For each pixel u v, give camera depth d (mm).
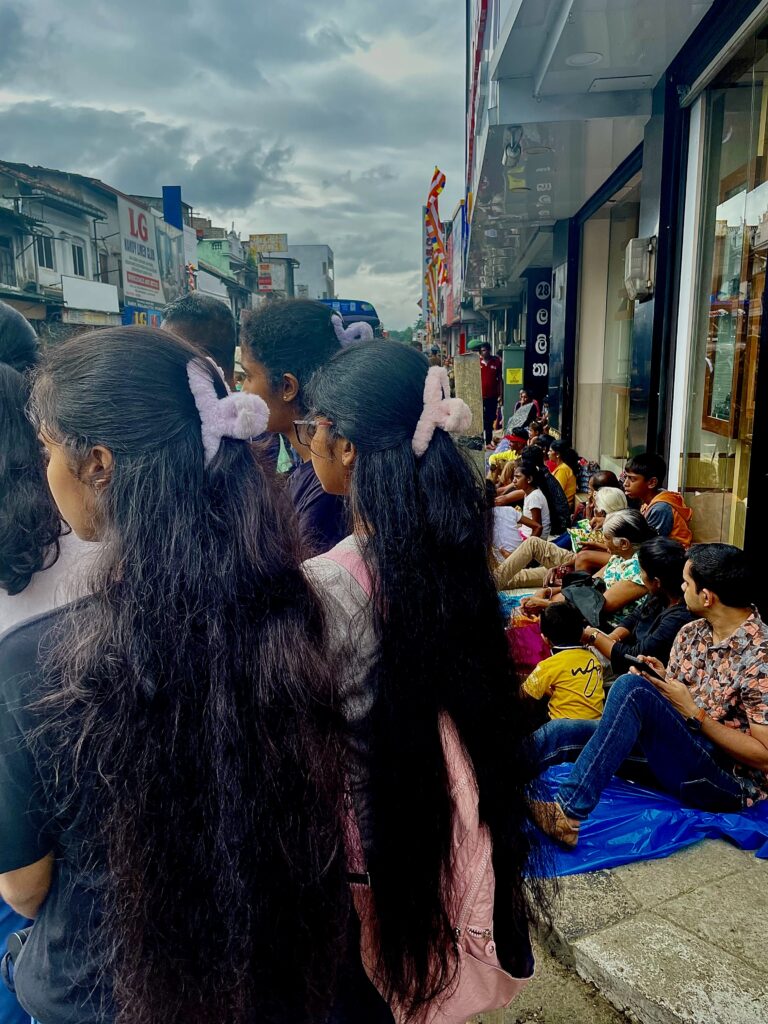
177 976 768
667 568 2758
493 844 1041
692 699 2314
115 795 747
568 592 3359
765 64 3445
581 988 1867
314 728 831
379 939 1006
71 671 759
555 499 5574
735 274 3910
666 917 1967
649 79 4461
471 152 7766
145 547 781
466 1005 1077
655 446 4887
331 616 969
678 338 4605
